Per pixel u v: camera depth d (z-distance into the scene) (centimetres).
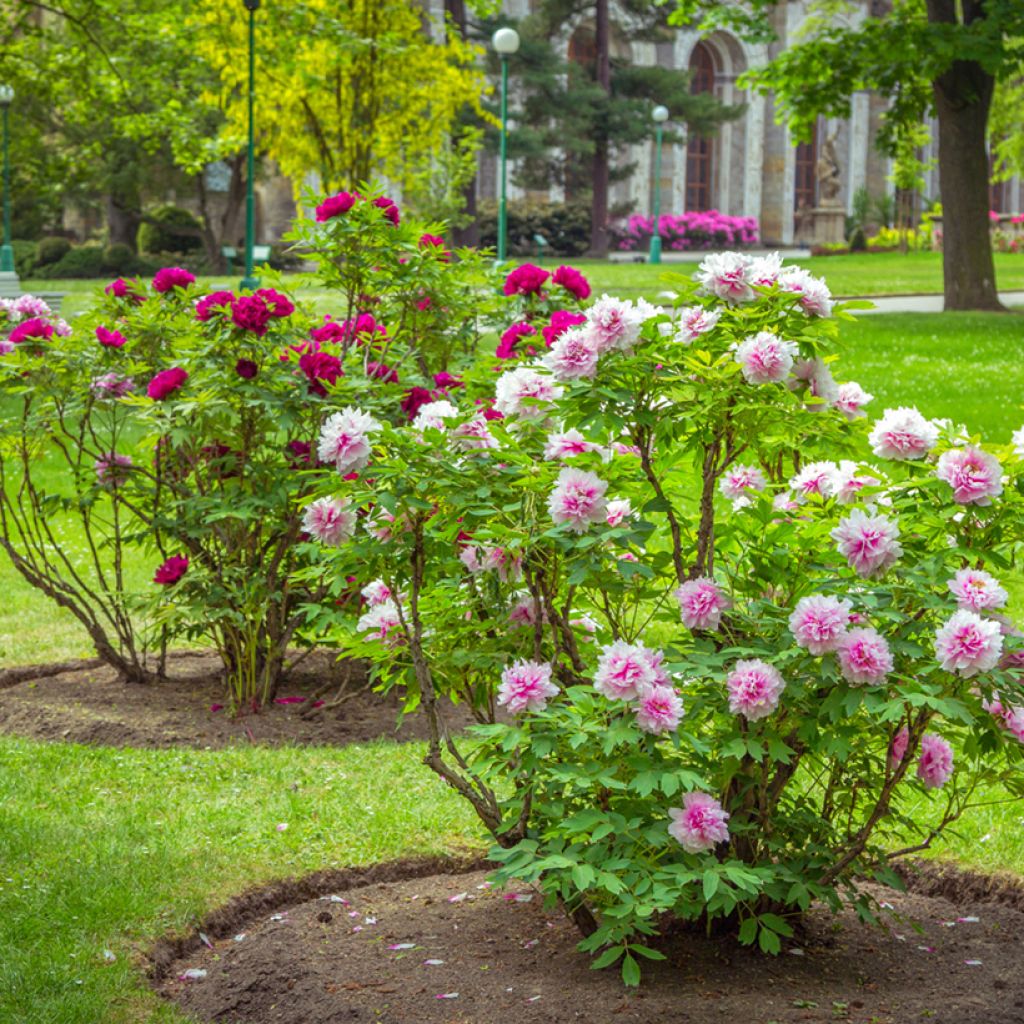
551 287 724
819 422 434
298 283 751
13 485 1396
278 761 661
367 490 431
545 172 4950
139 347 798
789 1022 400
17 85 2678
